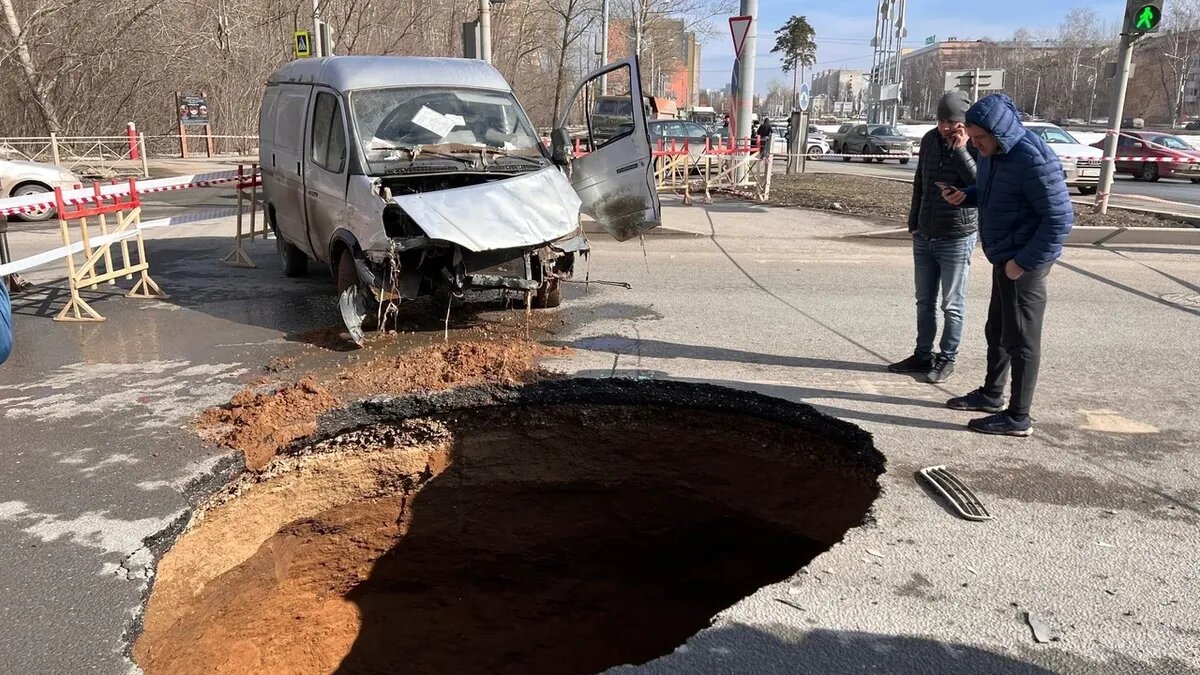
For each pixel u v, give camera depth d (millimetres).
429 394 5055
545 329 6672
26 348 6090
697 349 6102
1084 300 7906
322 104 7023
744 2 16250
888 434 4496
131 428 4570
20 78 23281
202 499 3930
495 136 7098
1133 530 3518
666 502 5496
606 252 10516
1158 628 2871
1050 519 3600
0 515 3635
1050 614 2945
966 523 3566
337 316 7066
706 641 2799
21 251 10055
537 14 39812
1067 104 83562
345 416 4840
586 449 5371
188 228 11961
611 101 23641
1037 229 4152
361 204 6148
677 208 14453
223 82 30672
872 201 15203
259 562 4395
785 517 5004
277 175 8023
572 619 5703
